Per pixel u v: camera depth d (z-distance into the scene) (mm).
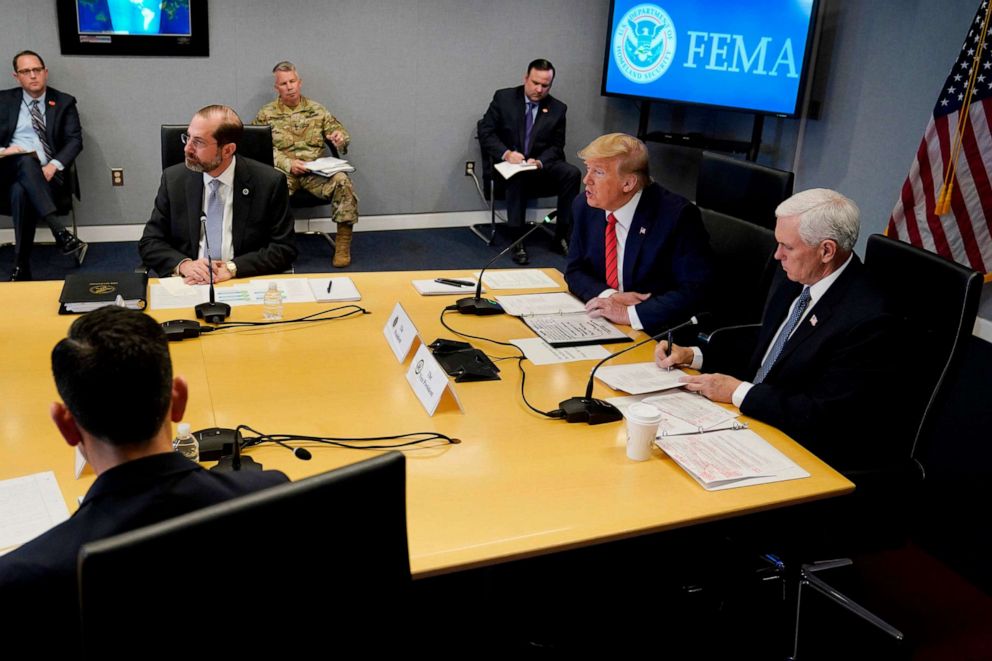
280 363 2236
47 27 5047
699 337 2770
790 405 2033
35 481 1641
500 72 6000
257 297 2705
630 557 2535
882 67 4855
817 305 2180
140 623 952
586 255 2992
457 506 1641
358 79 5715
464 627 2225
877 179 4973
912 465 2105
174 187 3182
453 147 6066
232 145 3105
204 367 2188
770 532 2172
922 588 2510
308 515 1041
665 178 6484
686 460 1829
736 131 6016
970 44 4152
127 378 1093
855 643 2271
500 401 2092
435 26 5754
